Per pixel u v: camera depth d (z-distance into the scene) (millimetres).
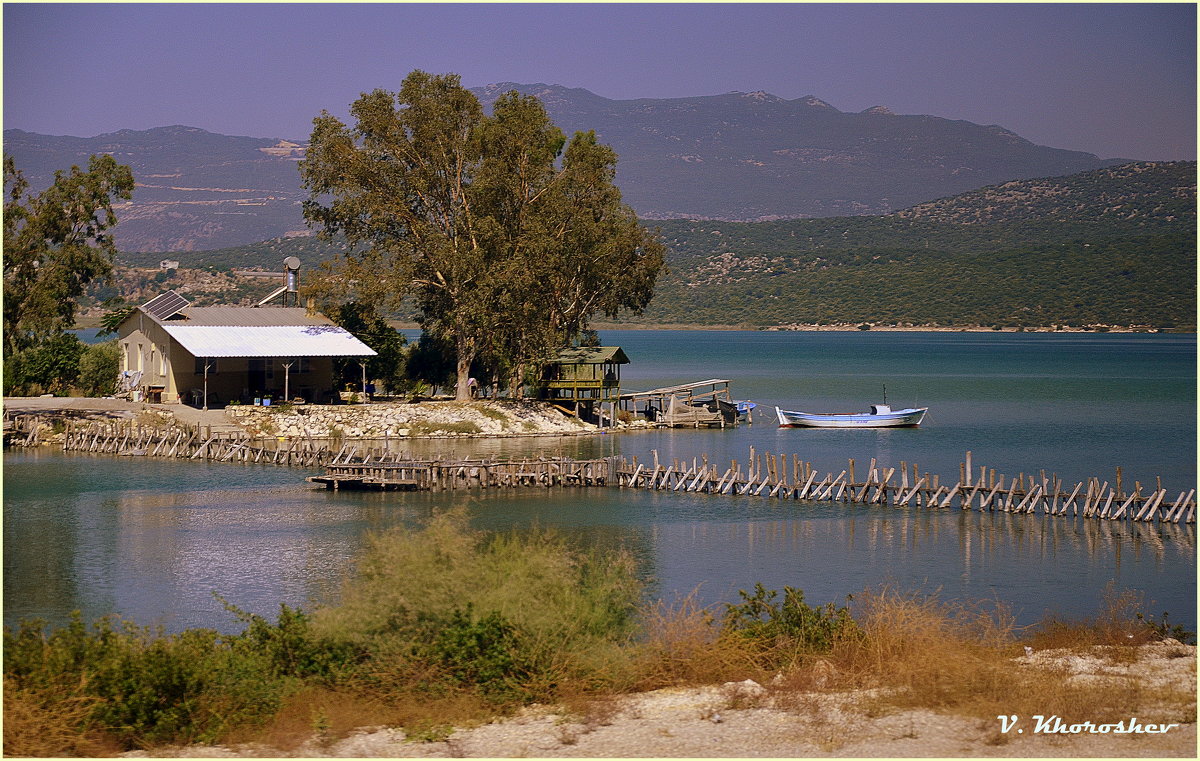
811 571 36812
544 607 20656
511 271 75312
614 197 87250
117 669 18203
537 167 80562
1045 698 18281
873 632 22297
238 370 78562
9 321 83938
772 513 47688
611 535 42500
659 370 172500
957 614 30984
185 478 56156
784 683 19797
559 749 16609
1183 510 45219
